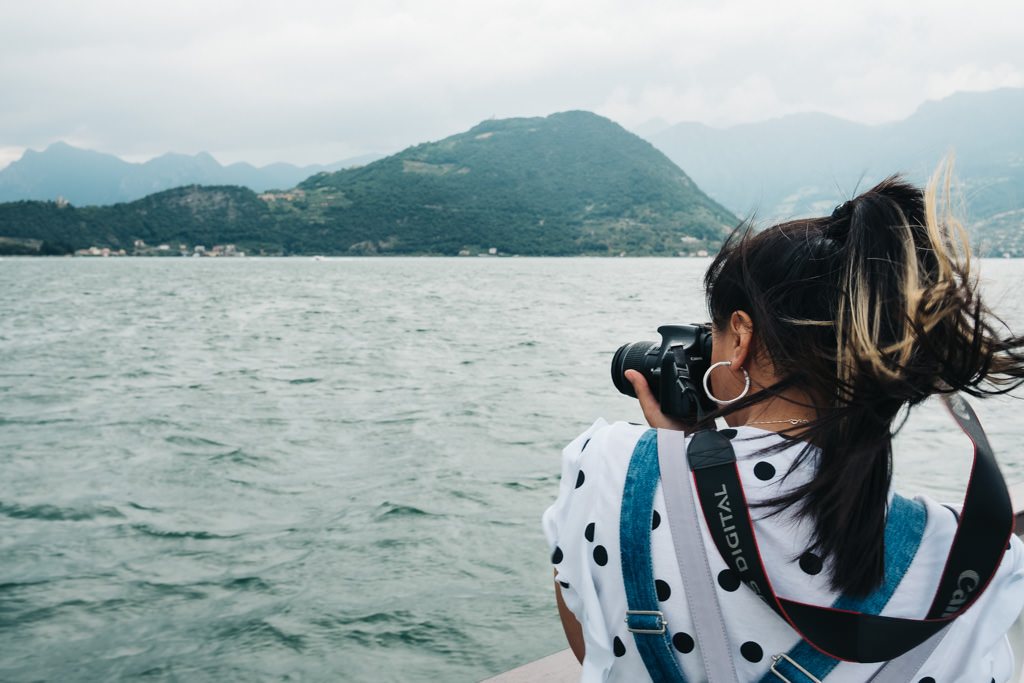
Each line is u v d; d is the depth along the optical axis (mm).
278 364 13797
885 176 746
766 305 734
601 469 789
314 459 6867
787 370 757
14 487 6176
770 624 711
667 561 731
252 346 17000
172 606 4094
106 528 5230
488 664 3488
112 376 12656
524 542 4836
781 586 705
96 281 60312
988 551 707
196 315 27031
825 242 735
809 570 699
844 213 745
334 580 4352
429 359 14086
